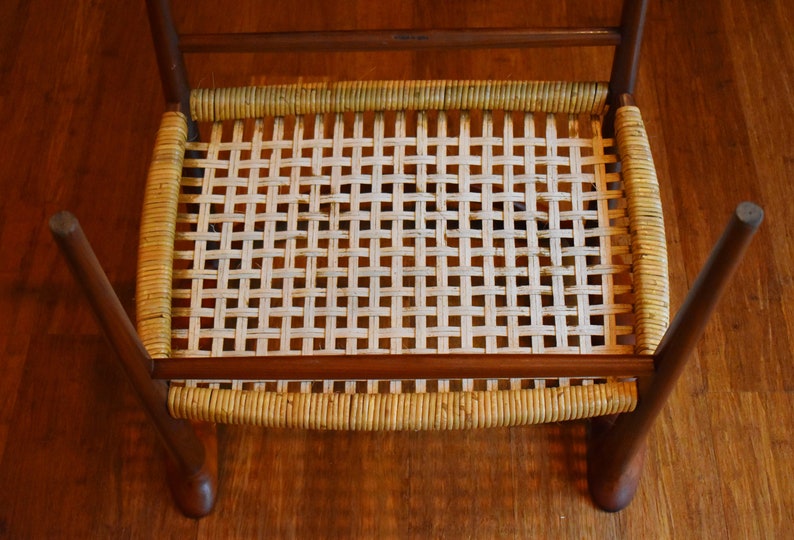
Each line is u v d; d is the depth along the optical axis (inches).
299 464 48.6
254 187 40.6
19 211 55.1
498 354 33.3
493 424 36.7
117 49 60.3
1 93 58.8
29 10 61.4
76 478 48.2
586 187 40.5
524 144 41.3
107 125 57.8
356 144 41.4
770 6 60.3
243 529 47.2
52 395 50.2
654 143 56.1
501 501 47.6
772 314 51.2
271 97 41.8
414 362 32.9
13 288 52.9
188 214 40.2
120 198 55.6
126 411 49.8
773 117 56.7
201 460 44.7
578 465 48.2
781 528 46.6
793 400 49.3
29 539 46.9
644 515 47.0
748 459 48.0
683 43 59.2
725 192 54.5
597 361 33.4
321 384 38.9
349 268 39.0
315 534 47.1
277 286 46.9
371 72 59.2
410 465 48.5
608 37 39.4
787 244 53.0
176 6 61.2
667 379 34.0
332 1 61.5
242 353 37.9
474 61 59.4
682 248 53.2
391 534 47.1
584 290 38.4
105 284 29.6
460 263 39.0
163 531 47.1
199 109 42.0
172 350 38.3
